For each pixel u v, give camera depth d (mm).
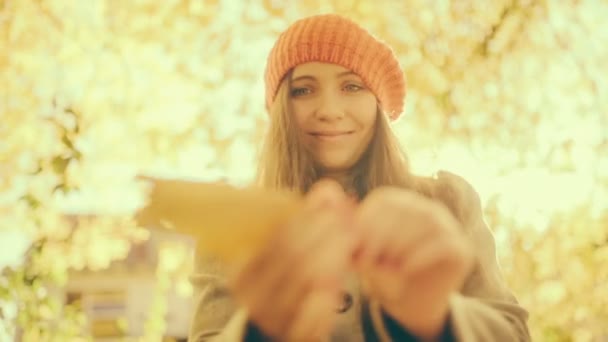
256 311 571
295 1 3158
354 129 1244
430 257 559
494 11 3174
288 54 1285
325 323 566
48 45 3113
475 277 1088
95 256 2910
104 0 3184
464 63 3150
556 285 2998
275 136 1265
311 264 555
